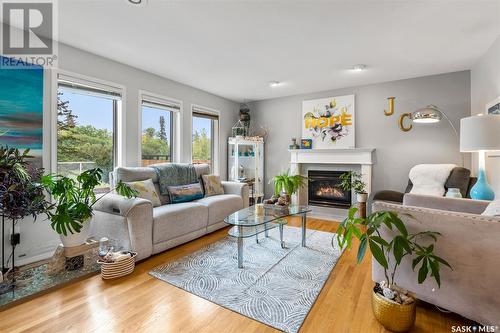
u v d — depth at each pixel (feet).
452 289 4.75
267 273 7.11
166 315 5.24
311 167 15.39
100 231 8.43
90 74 9.48
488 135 6.88
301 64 10.64
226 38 8.36
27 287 6.13
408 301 4.68
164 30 7.84
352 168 14.11
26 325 4.90
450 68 11.09
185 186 11.25
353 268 7.47
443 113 11.71
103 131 10.34
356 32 7.94
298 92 15.19
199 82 13.21
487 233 4.38
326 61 10.30
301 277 6.88
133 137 11.05
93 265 7.43
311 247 9.14
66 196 7.11
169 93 12.72
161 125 12.80
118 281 6.65
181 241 9.18
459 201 6.83
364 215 12.50
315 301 5.77
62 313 5.27
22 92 7.79
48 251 8.38
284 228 11.69
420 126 12.25
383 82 13.07
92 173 7.50
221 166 16.47
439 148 11.86
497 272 4.29
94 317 5.15
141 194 9.29
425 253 4.51
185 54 9.65
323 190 15.16
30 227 7.99
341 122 14.20
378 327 4.87
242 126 16.89
